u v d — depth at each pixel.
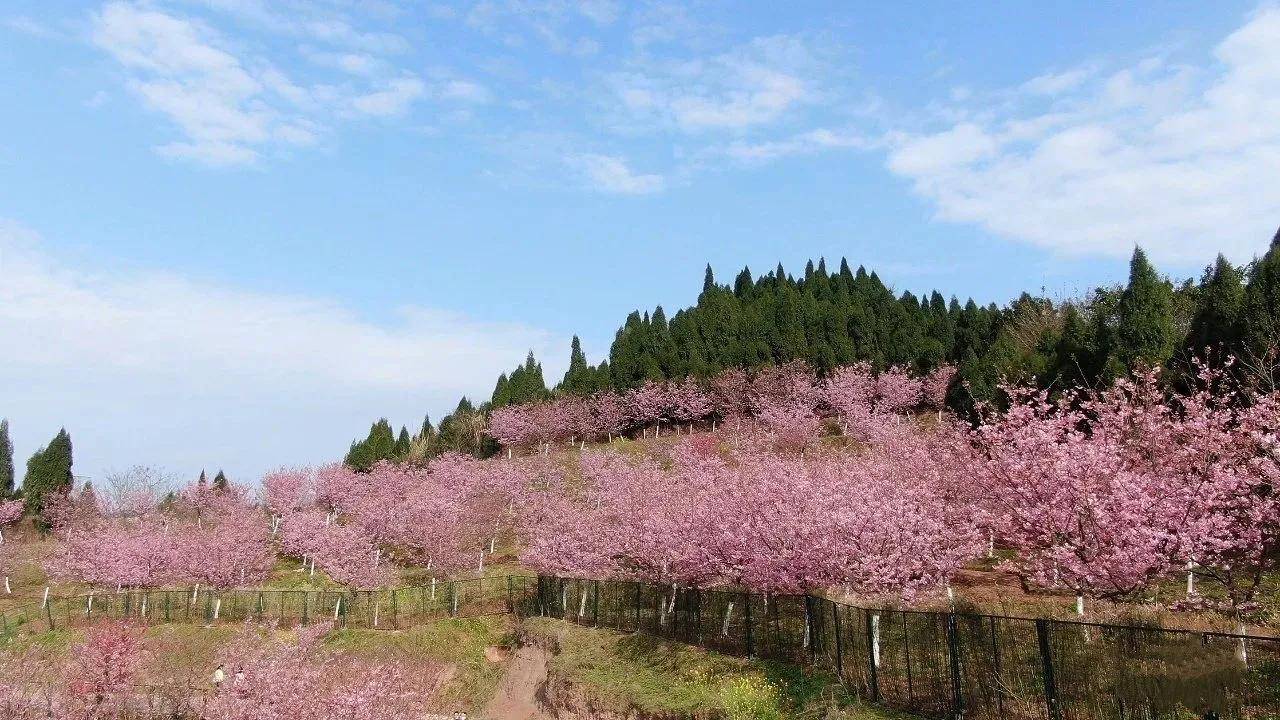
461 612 31.58
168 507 57.03
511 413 60.56
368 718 18.17
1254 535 13.12
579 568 28.92
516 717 22.52
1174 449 15.38
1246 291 20.53
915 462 22.33
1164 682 8.95
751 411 54.81
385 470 54.84
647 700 17.81
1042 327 38.69
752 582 18.88
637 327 77.00
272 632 30.33
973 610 15.29
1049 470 14.50
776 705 14.65
